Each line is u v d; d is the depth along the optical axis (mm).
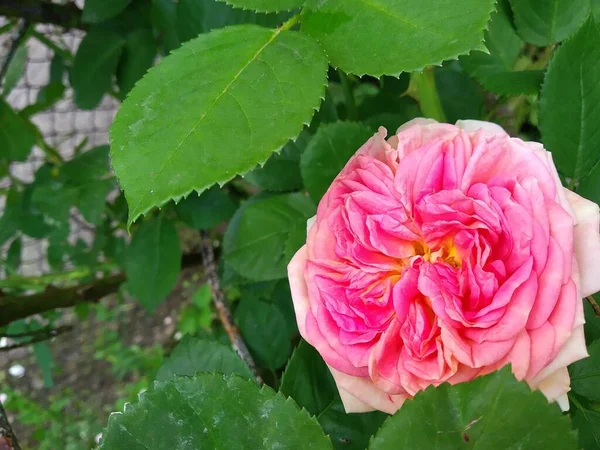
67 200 341
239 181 381
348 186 158
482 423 125
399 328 144
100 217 337
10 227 398
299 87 130
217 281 319
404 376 141
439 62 124
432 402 128
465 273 137
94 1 290
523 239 133
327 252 156
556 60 178
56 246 430
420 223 147
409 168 149
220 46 139
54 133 539
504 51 218
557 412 120
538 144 150
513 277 131
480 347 132
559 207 138
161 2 279
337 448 178
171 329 714
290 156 263
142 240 315
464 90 266
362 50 133
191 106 129
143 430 145
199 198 313
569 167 183
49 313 433
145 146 125
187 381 147
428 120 172
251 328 249
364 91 312
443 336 134
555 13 202
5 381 744
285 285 291
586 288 140
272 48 137
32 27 369
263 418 145
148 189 120
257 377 232
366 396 151
